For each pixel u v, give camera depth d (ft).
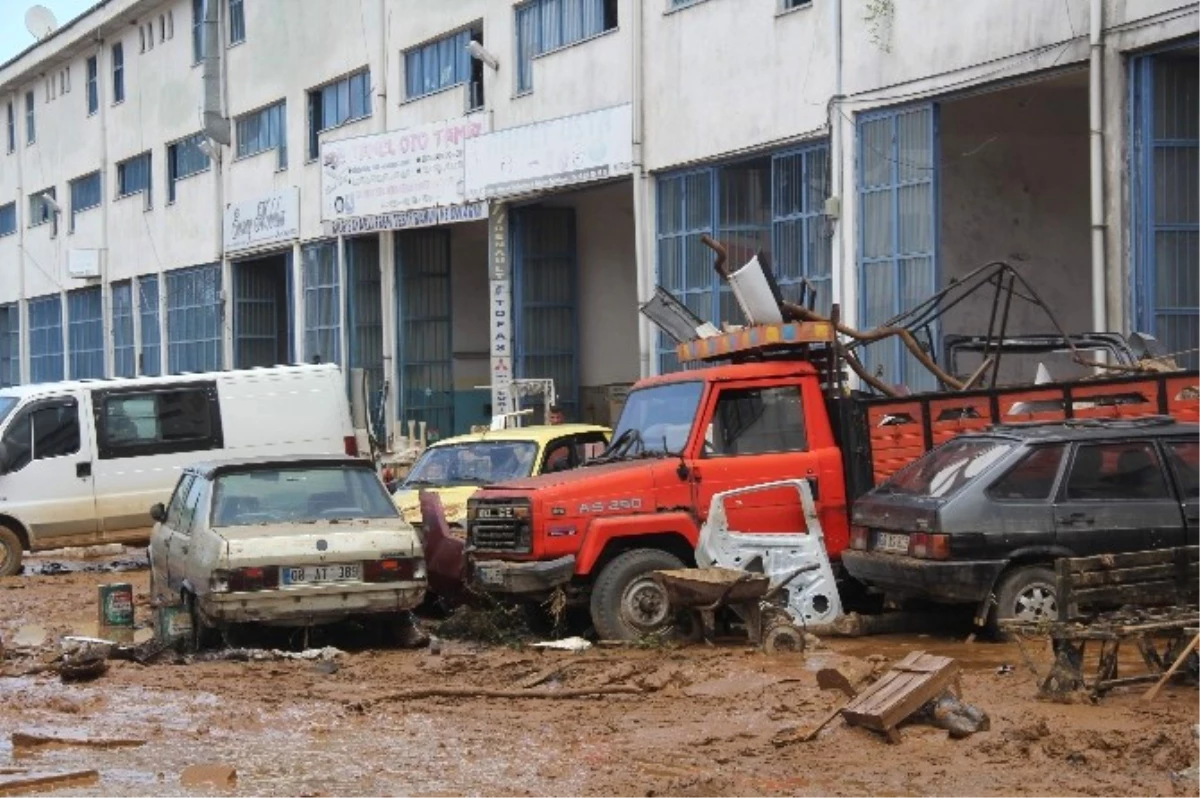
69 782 27.25
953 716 28.99
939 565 39.50
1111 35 56.34
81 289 165.89
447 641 44.04
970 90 63.31
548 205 101.30
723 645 40.83
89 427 68.85
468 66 100.83
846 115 69.51
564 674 37.06
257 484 44.06
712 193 79.41
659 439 44.16
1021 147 72.18
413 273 113.29
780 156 74.95
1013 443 40.81
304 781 27.09
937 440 44.68
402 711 33.22
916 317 61.41
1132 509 40.22
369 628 44.50
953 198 70.85
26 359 182.39
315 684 37.11
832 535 44.06
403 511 51.93
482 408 115.75
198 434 70.08
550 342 101.55
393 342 111.96
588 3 88.53
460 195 99.09
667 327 53.57
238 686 37.01
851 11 69.21
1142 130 55.77
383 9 109.19
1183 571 33.12
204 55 134.21
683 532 42.27
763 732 29.91
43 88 172.55
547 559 41.83
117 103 154.61
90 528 68.64
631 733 30.25
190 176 139.85
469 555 43.93
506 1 95.45
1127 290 56.18
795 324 44.50
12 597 60.03
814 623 42.32
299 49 120.88
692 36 79.71
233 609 40.86
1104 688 31.78
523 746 29.27
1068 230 73.05
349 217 107.65
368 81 112.16
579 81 88.74
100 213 159.02
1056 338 50.88
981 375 48.91
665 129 82.02
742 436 43.62
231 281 133.49
